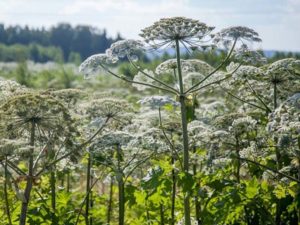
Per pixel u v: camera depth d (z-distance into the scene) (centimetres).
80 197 526
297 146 371
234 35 364
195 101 511
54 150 365
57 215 407
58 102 328
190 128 441
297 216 431
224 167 416
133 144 392
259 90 460
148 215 466
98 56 396
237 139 407
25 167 500
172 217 435
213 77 460
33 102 319
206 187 402
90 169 467
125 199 439
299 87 434
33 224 386
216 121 441
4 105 323
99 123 399
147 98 376
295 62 418
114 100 401
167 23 361
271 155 431
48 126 327
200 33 362
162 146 402
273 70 421
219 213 378
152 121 461
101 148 394
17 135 340
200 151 448
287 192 394
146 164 463
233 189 375
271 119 369
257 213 426
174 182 396
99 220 499
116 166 409
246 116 436
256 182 379
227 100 554
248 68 436
